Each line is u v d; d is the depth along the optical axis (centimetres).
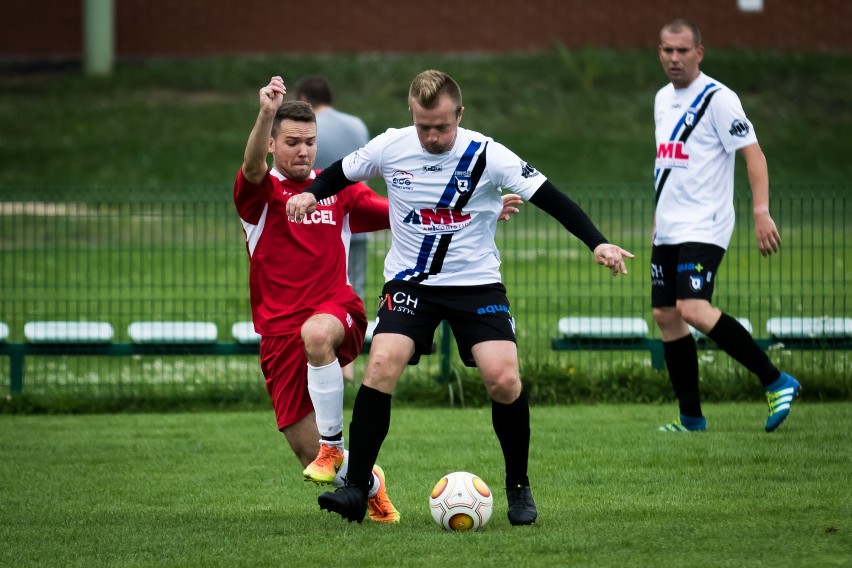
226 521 1900
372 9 12225
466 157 1764
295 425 1934
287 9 12244
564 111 10681
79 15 12188
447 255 1786
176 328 3469
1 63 12069
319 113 3275
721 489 2053
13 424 2977
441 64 11694
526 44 12225
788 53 11962
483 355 1769
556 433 2691
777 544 1616
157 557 1644
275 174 1967
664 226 2653
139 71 11625
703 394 3191
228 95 11125
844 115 10669
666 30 2623
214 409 3241
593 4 12231
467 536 1727
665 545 1631
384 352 1777
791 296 3397
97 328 3366
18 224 6450
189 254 5638
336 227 1950
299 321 1908
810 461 2288
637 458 2369
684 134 2627
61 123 10350
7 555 1666
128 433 2823
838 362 3419
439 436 2706
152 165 9388
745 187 8431
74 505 2050
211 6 12206
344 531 1792
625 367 3319
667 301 2681
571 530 1753
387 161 1795
